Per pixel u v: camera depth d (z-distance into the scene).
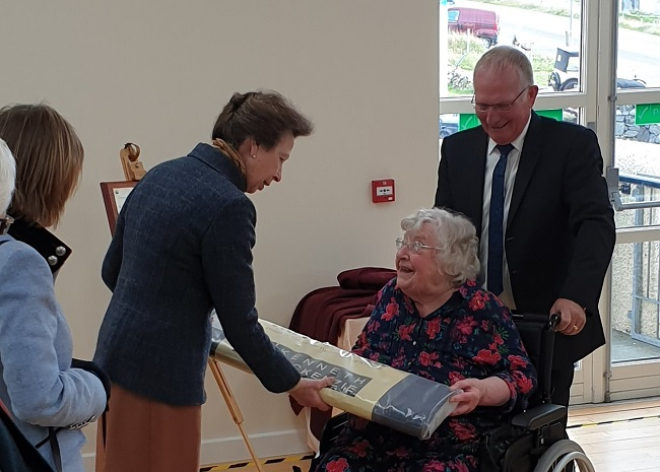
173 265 1.98
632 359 4.34
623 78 4.17
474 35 4.00
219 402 3.62
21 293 1.41
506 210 2.56
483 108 2.44
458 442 2.21
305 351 2.35
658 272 4.29
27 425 1.48
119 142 3.43
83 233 3.42
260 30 3.51
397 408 2.03
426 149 3.74
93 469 3.47
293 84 3.57
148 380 2.02
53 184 1.60
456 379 2.25
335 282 3.71
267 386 2.09
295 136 2.10
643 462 3.52
